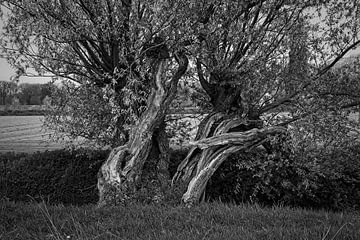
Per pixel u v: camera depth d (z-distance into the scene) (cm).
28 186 995
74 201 988
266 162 874
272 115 920
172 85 815
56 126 931
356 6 823
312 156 859
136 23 764
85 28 794
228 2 756
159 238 464
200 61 863
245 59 841
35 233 505
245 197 931
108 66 918
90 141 962
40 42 821
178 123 1029
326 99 859
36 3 754
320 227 512
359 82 861
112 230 506
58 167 1040
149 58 826
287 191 932
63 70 887
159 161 868
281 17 839
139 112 857
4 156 1123
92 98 925
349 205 948
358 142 878
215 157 801
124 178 765
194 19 754
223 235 471
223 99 904
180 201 737
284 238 457
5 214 599
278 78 871
